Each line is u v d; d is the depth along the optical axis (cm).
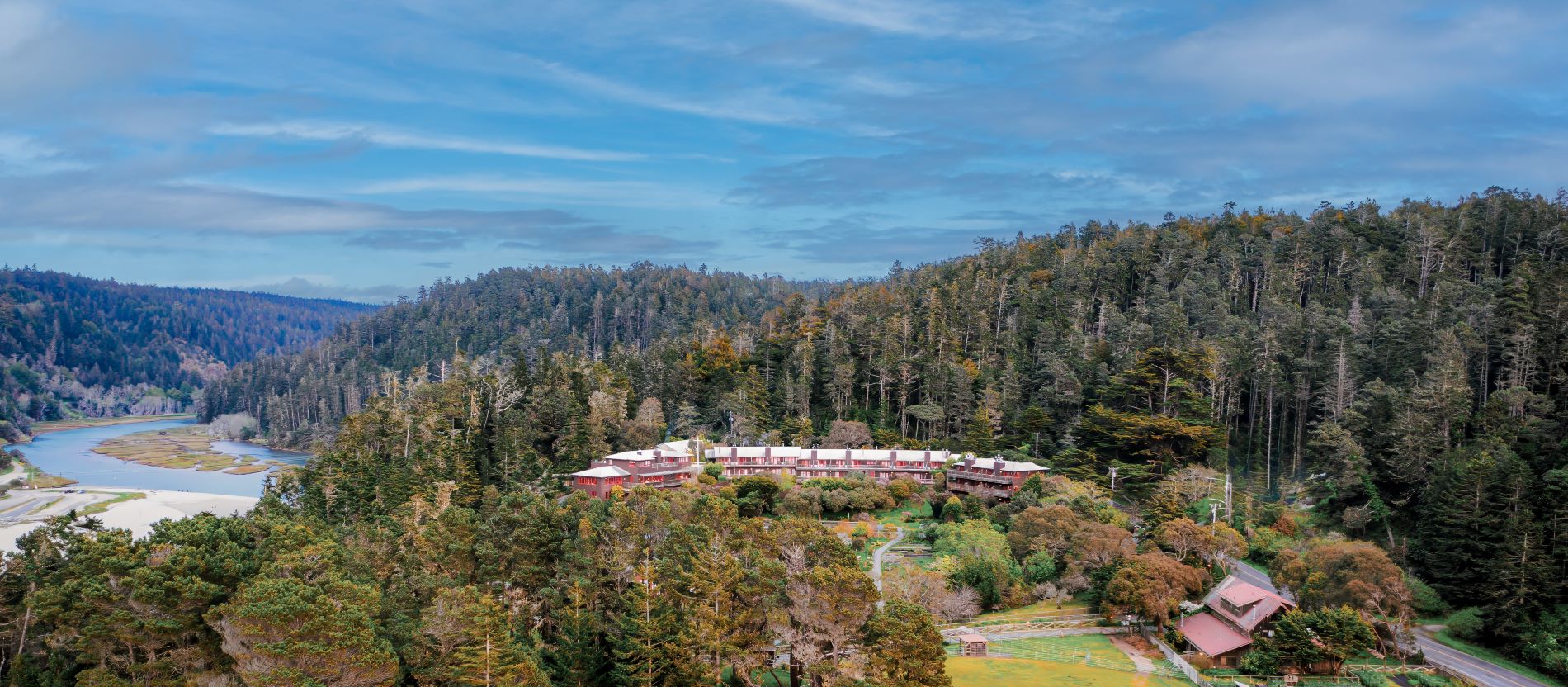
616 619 9044
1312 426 17562
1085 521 13625
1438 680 9431
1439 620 11325
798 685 9150
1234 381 18850
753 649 9069
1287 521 14288
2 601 8825
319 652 7088
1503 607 10494
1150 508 14638
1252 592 10725
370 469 16038
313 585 8169
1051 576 12850
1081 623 11675
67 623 8169
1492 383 17150
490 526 10975
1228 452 17925
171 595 7931
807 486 16738
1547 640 9869
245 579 8506
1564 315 15675
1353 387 17038
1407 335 17975
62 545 9856
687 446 18525
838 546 10481
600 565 9869
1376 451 15025
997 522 15350
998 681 9594
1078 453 17225
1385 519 13612
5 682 8344
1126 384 18725
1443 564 11644
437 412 19575
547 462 17462
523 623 9550
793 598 8775
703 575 8956
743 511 15562
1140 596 10981
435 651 8238
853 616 8544
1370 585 10275
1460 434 14350
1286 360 19325
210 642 8119
